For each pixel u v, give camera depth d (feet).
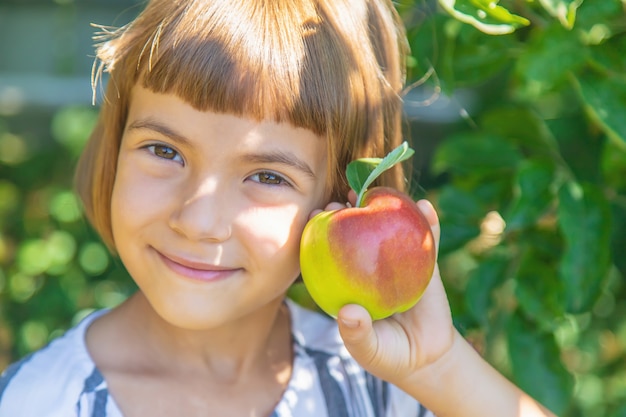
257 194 3.98
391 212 3.87
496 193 5.74
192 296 3.99
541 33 4.83
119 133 4.50
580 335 6.86
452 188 5.78
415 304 4.31
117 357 4.44
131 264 4.11
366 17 4.49
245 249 3.98
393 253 3.79
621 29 4.89
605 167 5.42
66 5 12.37
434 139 10.59
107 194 4.71
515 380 5.34
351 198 4.31
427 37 5.34
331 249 3.79
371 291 3.78
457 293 5.88
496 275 5.45
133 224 4.00
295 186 4.06
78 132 10.78
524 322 5.40
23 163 11.08
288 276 4.17
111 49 4.40
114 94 4.41
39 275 9.87
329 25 4.19
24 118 12.09
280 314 5.04
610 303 7.11
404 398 4.78
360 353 4.03
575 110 6.54
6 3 12.39
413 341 4.25
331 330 5.04
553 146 5.70
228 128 3.87
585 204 5.09
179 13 4.03
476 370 4.34
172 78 3.87
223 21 3.94
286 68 3.92
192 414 4.37
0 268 9.98
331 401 4.66
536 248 5.46
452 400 4.30
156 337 4.52
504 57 5.40
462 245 5.66
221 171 3.91
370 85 4.37
